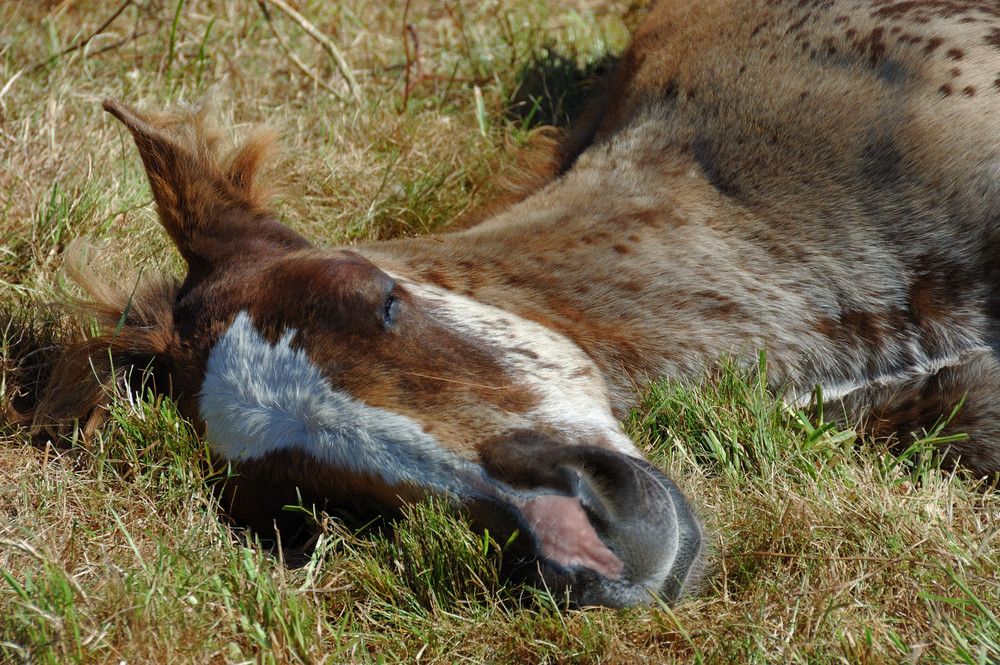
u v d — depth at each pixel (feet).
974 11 17.46
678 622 11.82
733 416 15.38
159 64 27.73
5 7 29.01
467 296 14.51
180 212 15.05
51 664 11.46
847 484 14.83
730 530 13.96
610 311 15.49
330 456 12.76
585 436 12.76
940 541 13.52
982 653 11.24
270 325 13.43
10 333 18.40
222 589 12.75
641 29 21.76
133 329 15.20
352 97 26.94
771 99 17.22
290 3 30.81
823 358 16.42
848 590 12.87
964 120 16.25
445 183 23.59
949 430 16.07
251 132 16.62
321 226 22.07
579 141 20.49
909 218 16.26
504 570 12.21
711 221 16.66
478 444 12.37
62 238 20.61
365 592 13.28
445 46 29.81
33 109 24.04
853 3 17.79
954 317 16.35
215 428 13.73
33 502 15.01
